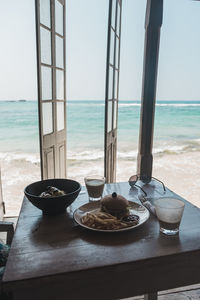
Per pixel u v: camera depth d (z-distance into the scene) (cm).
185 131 1295
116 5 264
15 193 491
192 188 552
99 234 95
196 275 88
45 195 109
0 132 1148
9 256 81
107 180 265
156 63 223
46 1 230
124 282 81
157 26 214
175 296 152
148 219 108
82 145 1123
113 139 300
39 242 89
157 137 1239
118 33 293
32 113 1186
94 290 79
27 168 767
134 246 86
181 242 89
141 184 157
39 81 218
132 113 1304
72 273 73
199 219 108
